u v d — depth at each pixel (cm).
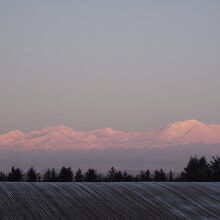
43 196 7469
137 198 7912
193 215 7519
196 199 8156
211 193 8506
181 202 7962
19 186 7781
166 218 7300
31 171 15988
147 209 7531
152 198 7988
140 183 8750
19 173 15938
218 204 8056
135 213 7331
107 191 8081
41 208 7019
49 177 16388
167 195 8194
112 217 7094
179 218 7356
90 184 8406
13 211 6781
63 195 7631
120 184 8562
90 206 7350
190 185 8850
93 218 6975
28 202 7150
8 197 7225
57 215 6888
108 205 7488
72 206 7262
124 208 7456
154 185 8656
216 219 7481
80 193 7825
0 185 7725
